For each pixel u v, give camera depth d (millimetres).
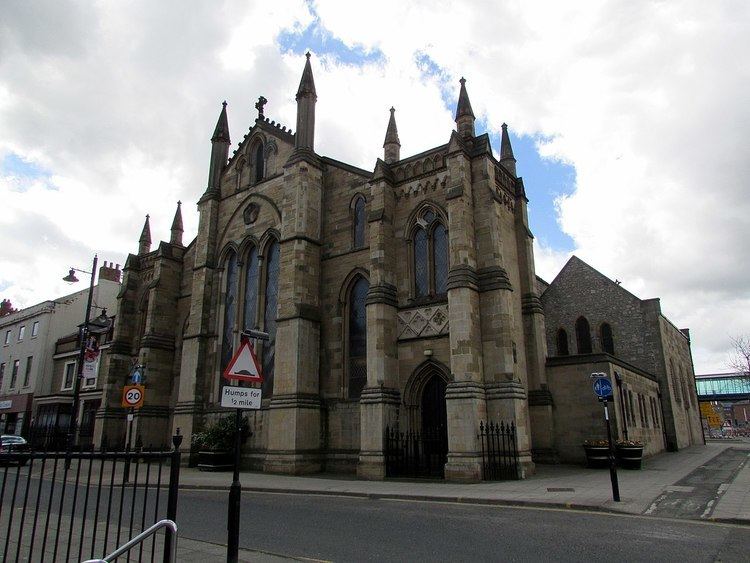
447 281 23875
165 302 39531
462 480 20906
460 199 24500
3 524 13305
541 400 27984
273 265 32531
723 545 10469
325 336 29141
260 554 10000
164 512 15180
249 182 35250
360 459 23719
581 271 43688
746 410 124750
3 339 64438
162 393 38000
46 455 7910
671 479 20922
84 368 29484
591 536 11234
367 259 28531
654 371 39625
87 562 5457
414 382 25141
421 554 9891
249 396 10680
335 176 31172
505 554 9828
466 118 27312
